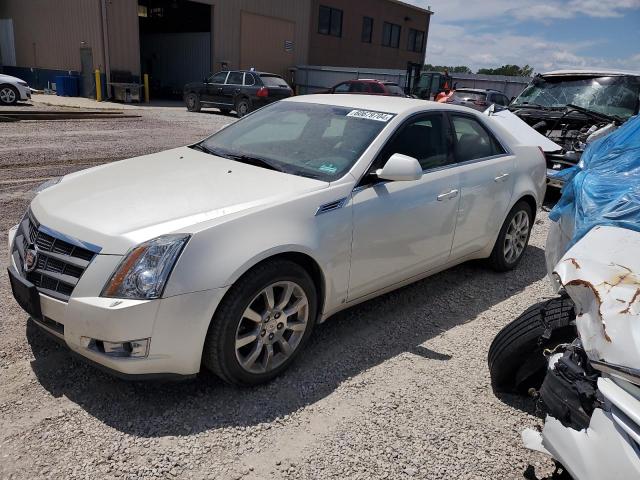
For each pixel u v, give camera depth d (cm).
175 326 255
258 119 431
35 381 290
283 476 237
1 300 374
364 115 385
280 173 342
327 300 324
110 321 248
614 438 176
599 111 835
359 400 294
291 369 319
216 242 265
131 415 269
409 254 374
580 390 193
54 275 268
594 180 274
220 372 280
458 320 397
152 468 236
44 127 1234
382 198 342
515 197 466
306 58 3150
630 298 187
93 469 233
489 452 262
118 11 2216
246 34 2758
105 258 256
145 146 1046
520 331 279
